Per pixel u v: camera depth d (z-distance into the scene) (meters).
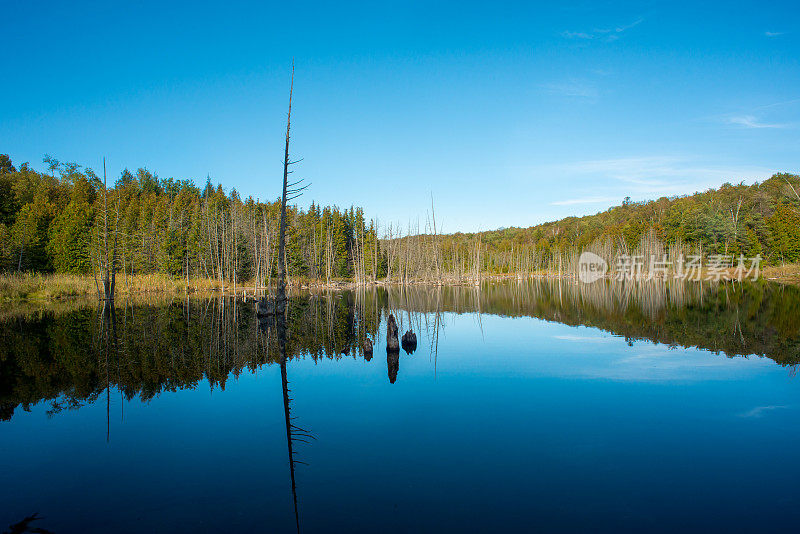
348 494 6.12
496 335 21.64
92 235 53.03
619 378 12.61
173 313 31.52
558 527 5.30
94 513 5.66
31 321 25.75
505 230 177.12
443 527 5.28
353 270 91.12
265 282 63.03
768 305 30.33
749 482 6.54
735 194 94.25
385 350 18.02
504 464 7.11
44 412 9.94
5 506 5.87
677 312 28.53
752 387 11.59
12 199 59.84
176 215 71.00
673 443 8.00
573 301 41.19
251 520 5.46
